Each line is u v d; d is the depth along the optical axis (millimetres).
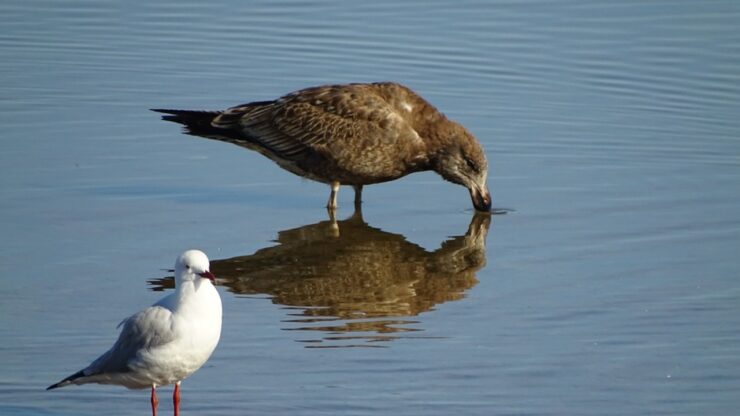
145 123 19281
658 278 14133
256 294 13898
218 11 23984
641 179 17500
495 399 11219
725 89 20500
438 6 24016
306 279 14383
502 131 19078
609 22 23094
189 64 21500
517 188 17344
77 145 18406
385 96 16891
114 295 13523
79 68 21359
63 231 15406
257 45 22281
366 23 23219
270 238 15664
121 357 10109
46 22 23547
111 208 16281
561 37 22469
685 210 16359
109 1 24547
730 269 14359
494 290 13953
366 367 11898
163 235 15469
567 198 16938
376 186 17984
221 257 14945
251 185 17578
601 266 14570
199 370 11805
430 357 12133
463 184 16719
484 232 15930
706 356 12094
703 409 11016
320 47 22125
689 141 18781
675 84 20719
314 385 11500
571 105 19984
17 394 11266
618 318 13039
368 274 14539
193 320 10047
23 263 14359
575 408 11039
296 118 16828
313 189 17672
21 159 17766
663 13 23391
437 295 13859
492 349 12312
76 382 10352
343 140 16594
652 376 11680
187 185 17344
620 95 20344
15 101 19906
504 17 23422
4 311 13039
